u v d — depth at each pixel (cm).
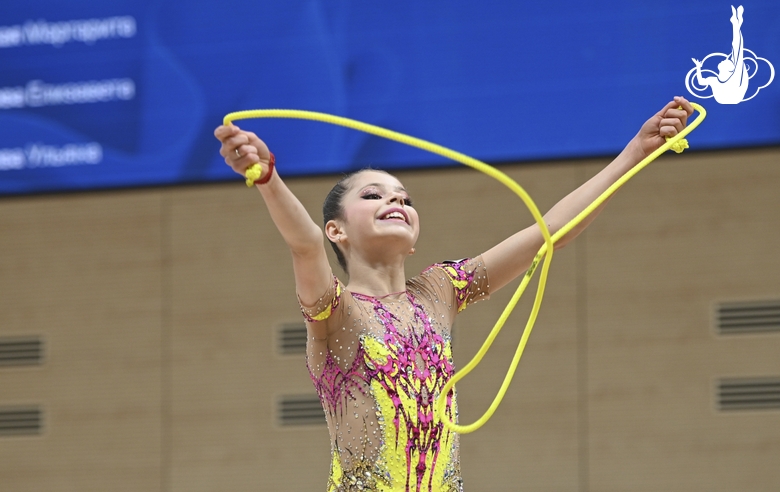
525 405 1788
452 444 627
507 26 1552
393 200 672
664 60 1495
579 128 1516
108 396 1942
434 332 645
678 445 1725
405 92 1574
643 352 1756
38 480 1939
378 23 1592
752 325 1723
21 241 2012
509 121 1539
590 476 1748
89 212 1998
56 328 1977
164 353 1936
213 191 1962
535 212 516
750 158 1759
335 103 1594
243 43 1633
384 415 604
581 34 1527
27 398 1966
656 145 724
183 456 1902
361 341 615
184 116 1642
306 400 1881
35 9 1691
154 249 1967
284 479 1866
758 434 1702
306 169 1595
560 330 1791
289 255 1922
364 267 661
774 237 1731
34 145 1673
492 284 711
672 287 1759
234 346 1914
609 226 1797
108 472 1920
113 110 1661
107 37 1672
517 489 1770
